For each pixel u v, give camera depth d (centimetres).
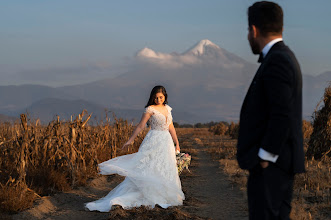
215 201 625
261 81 256
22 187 562
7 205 502
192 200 620
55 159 714
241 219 499
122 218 473
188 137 3544
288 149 248
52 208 547
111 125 1156
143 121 598
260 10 268
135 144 1265
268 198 253
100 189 712
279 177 253
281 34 271
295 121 243
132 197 543
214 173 974
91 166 813
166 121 602
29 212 502
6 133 866
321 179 700
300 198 582
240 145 269
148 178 555
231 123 3466
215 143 2180
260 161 250
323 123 1045
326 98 1051
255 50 280
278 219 258
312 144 1057
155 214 495
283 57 245
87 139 880
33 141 697
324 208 524
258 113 258
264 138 244
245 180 775
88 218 498
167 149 592
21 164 570
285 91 236
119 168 565
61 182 649
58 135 723
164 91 608
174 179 583
